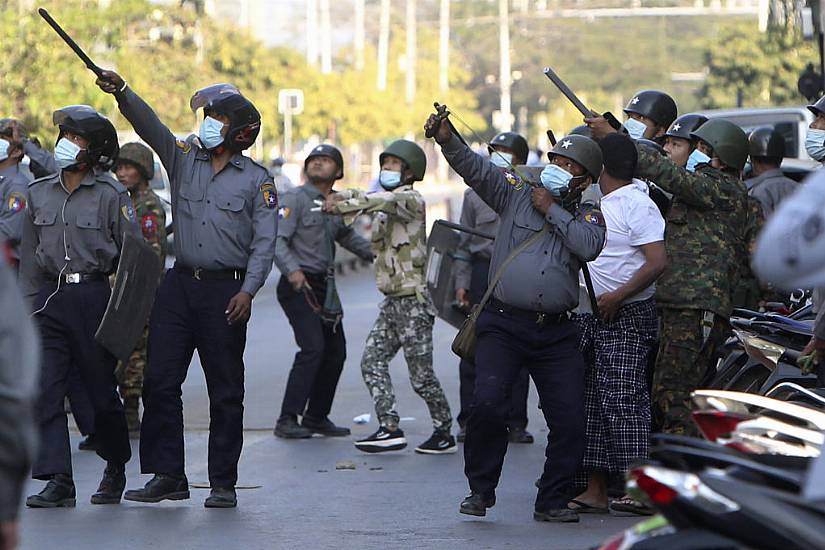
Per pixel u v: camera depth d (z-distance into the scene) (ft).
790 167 106.73
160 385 66.23
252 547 58.13
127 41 253.85
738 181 66.59
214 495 66.90
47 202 66.28
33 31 180.55
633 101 73.72
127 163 85.25
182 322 66.13
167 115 289.74
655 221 63.57
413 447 86.89
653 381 66.33
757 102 375.66
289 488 72.33
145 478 75.46
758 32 374.02
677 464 32.71
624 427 63.87
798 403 49.26
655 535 32.32
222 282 65.57
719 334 65.41
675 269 65.00
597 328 64.90
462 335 63.00
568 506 65.62
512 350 61.62
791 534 30.22
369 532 61.21
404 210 83.05
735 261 66.28
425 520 63.93
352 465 79.05
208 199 65.51
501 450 62.75
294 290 89.25
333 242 91.81
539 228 61.21
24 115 182.60
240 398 66.80
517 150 88.38
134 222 66.90
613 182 64.49
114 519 63.93
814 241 26.73
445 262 85.66
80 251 66.03
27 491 70.79
